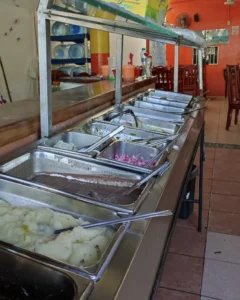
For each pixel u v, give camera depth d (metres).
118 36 2.48
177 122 2.12
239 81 6.34
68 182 1.26
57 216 0.91
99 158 1.29
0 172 1.09
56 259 0.72
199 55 3.39
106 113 2.19
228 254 2.23
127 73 3.48
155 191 1.03
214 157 4.32
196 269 2.08
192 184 2.64
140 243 0.75
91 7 1.24
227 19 9.88
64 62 5.08
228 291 1.89
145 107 2.69
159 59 8.62
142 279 0.64
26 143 1.43
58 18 1.37
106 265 0.66
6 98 4.87
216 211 2.84
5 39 4.77
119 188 1.19
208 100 9.61
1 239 0.81
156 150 1.52
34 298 0.64
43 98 1.49
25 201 1.01
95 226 0.85
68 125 1.80
